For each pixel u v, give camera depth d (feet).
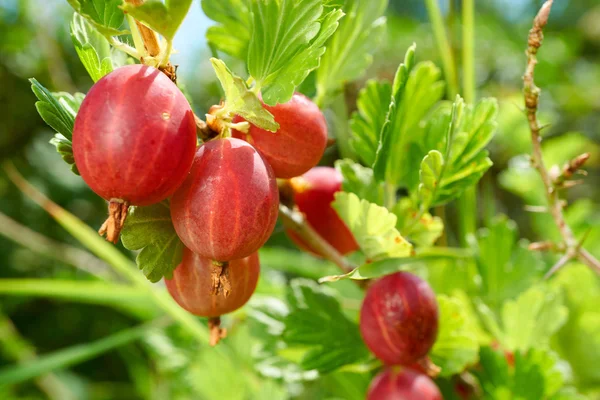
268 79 0.62
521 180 1.22
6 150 2.10
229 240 0.59
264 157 0.64
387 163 0.74
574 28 2.79
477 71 2.22
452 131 0.68
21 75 2.16
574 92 2.16
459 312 0.76
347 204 0.70
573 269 1.01
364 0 0.78
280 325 0.84
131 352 1.41
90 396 1.64
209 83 2.26
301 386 1.03
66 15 2.17
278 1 0.61
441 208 0.98
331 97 0.79
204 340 0.95
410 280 0.69
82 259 1.75
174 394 1.08
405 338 0.68
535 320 0.86
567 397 0.80
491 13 2.57
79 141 0.57
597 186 1.94
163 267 0.64
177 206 0.60
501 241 0.91
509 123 1.32
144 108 0.56
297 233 0.74
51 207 1.05
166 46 0.60
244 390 0.99
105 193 0.57
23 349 1.56
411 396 0.72
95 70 0.64
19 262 1.97
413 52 0.68
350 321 0.80
